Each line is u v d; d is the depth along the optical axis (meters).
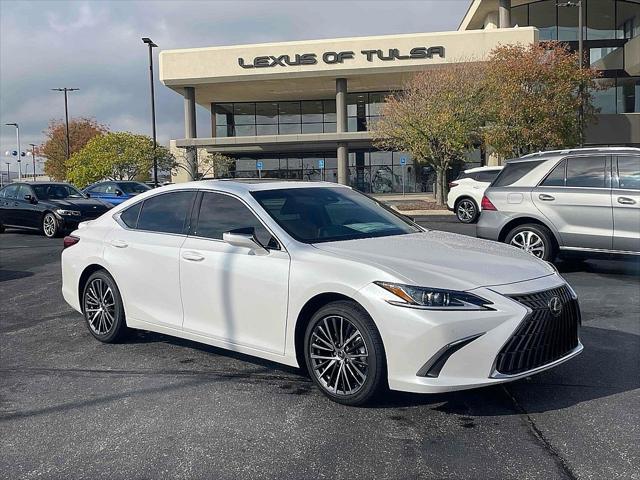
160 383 5.22
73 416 4.55
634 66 34.78
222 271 5.24
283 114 45.25
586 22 37.97
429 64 36.22
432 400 4.71
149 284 5.89
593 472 3.59
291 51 37.72
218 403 4.74
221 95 43.03
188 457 3.86
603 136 35.78
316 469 3.67
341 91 38.44
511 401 4.68
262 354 5.04
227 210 5.52
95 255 6.40
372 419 4.38
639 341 6.25
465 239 5.59
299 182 6.04
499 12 37.62
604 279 9.63
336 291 4.50
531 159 10.02
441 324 4.10
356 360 4.48
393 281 4.29
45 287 9.95
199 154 42.91
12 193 18.92
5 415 4.60
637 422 4.29
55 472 3.71
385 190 42.09
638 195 8.89
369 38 36.91
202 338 5.45
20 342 6.65
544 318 4.37
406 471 3.63
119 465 3.78
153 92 35.47
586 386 4.99
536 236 9.71
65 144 62.47
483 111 27.02
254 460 3.80
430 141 27.45
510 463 3.71
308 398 4.81
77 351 6.23
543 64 25.98
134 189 23.27
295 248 4.91
